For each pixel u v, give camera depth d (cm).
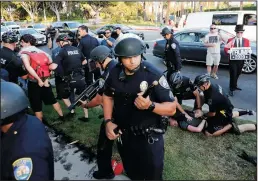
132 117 180
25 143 132
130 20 2816
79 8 3100
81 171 265
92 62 262
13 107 137
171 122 361
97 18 2767
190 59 847
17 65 325
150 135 182
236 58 503
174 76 352
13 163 129
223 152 298
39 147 134
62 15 3192
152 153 186
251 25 1049
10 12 3300
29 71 320
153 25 2400
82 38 471
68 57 363
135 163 197
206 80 311
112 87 178
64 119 394
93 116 406
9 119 137
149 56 1044
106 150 239
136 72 168
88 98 273
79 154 298
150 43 1407
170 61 489
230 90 526
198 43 820
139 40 165
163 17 2686
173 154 295
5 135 137
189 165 274
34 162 129
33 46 337
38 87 338
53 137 339
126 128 188
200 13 1188
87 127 366
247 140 323
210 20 1136
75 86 376
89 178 252
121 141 196
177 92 354
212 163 278
